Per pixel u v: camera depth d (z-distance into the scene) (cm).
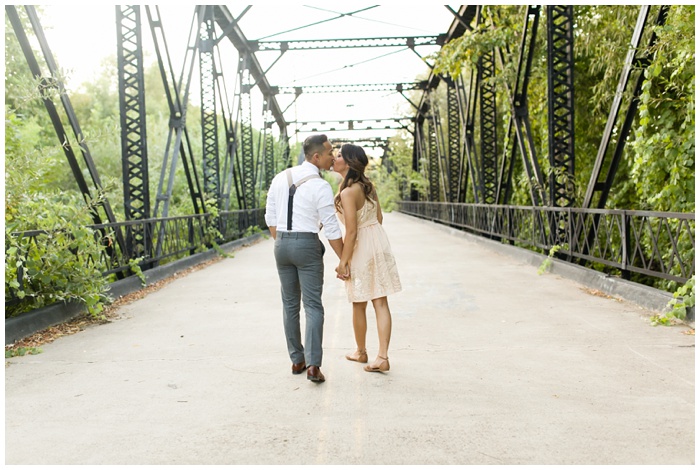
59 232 564
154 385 377
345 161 410
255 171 2539
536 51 1179
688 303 507
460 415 313
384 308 402
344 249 396
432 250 1297
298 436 290
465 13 1603
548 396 340
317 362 374
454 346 462
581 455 262
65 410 333
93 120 3844
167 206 1060
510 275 862
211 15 1555
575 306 611
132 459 267
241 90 1981
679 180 700
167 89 1060
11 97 1466
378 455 266
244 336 512
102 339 511
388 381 375
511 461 257
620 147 783
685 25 634
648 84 677
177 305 677
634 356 419
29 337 510
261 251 1448
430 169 3044
